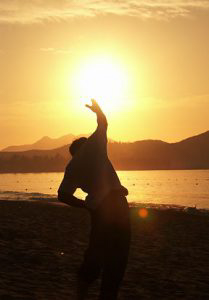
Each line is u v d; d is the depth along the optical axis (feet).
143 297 21.68
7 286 21.63
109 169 15.99
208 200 185.57
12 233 41.91
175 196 217.15
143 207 105.81
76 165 15.79
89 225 53.31
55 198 141.49
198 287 24.14
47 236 41.57
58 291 21.31
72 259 30.32
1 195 163.22
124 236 15.38
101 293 15.12
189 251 37.14
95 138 16.17
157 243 41.65
